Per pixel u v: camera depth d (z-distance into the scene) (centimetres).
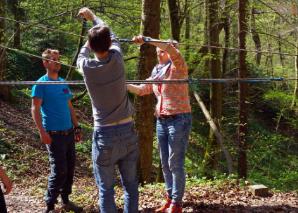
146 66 945
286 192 716
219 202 623
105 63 416
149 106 966
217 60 1362
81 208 620
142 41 501
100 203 446
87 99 2191
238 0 1154
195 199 635
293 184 1299
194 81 448
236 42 1592
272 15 1538
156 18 944
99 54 416
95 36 410
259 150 1508
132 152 446
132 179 453
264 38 1700
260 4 1347
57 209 624
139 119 966
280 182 1304
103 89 420
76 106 2106
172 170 541
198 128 1978
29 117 1709
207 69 1424
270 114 2536
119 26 1483
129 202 450
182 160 541
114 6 1399
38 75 2284
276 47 1716
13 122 1577
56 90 581
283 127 2338
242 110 1196
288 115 1784
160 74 547
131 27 1445
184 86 535
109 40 415
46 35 2280
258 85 1812
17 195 809
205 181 784
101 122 431
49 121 579
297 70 1786
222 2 1355
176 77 531
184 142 539
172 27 1335
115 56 420
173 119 534
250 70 1986
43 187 991
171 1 1332
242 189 698
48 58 583
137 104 964
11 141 1378
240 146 1213
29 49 2333
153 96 971
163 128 546
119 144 432
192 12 1630
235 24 1523
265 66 2102
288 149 1836
